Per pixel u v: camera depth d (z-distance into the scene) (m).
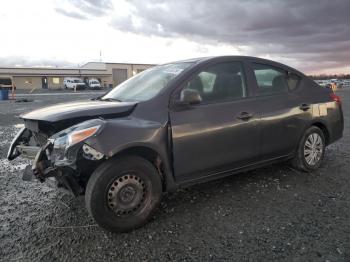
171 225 3.45
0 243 3.18
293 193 4.22
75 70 73.00
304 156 4.89
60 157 3.12
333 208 3.75
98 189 3.14
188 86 3.83
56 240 3.22
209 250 2.96
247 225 3.40
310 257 2.79
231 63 4.28
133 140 3.26
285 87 4.76
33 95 35.75
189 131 3.66
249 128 4.14
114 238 3.22
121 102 3.82
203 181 3.91
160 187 3.52
